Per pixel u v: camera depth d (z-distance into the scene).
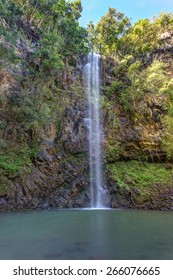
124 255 6.03
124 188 18.06
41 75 19.50
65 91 22.44
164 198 17.36
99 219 11.66
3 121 16.53
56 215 12.88
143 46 30.47
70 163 18.92
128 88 24.38
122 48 32.00
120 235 8.18
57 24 24.39
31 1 24.69
